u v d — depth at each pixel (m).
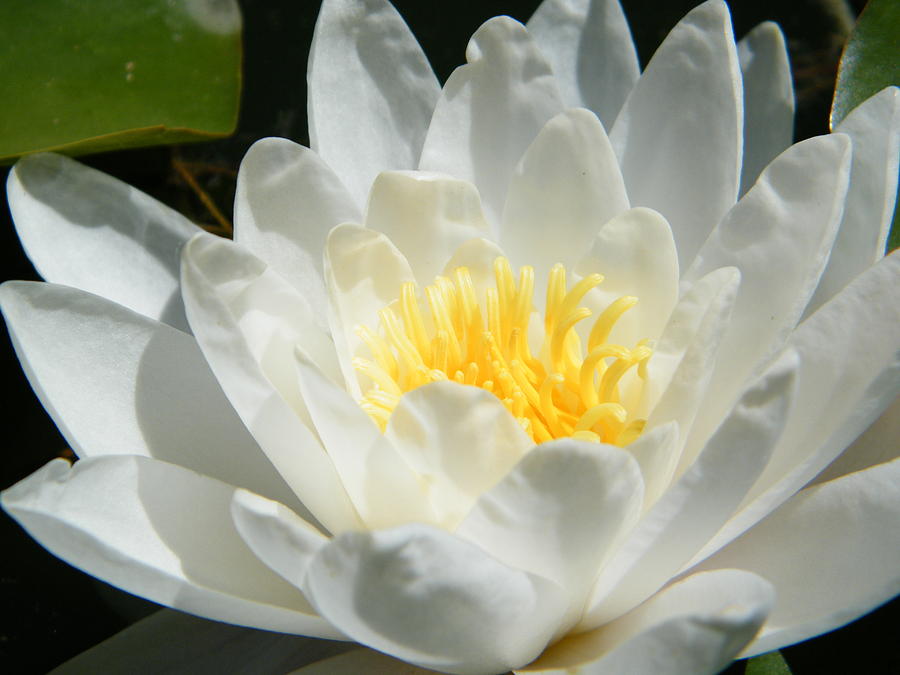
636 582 0.34
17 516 0.33
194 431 0.36
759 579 0.33
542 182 0.36
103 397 0.35
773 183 0.35
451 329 0.36
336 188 0.36
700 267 0.36
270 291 0.35
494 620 0.33
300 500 0.36
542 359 0.36
